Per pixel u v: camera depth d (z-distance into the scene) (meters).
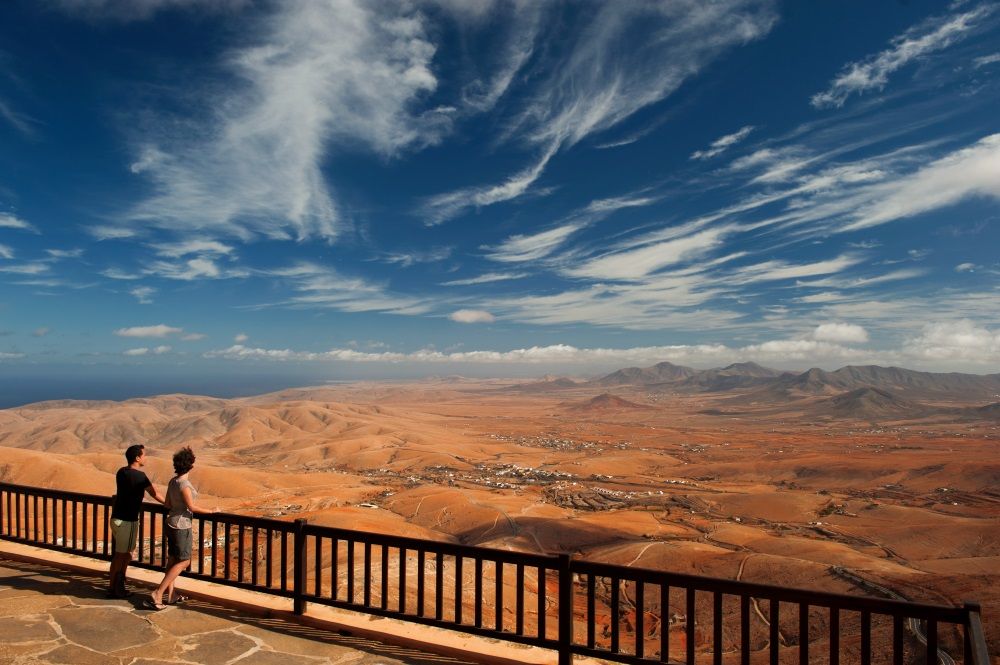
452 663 7.32
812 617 46.09
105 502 10.80
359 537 8.33
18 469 118.50
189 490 9.05
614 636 6.84
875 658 39.06
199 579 9.36
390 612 7.95
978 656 5.04
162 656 7.23
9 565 10.95
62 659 7.08
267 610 8.63
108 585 9.84
